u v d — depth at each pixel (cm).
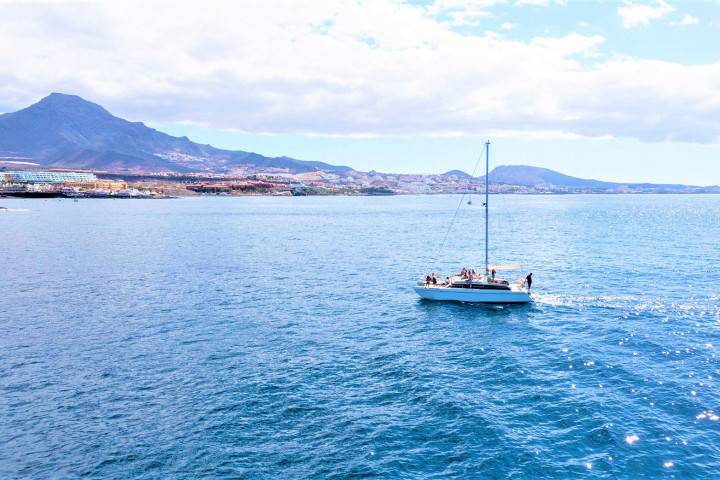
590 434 3253
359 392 3944
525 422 3431
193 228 19050
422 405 3712
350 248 12962
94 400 3819
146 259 10925
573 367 4397
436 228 19350
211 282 8312
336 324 5822
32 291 7569
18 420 3519
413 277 8788
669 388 3903
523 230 17900
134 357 4722
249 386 4056
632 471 2853
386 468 2927
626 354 4675
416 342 5166
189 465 2980
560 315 6091
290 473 2891
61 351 4878
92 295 7306
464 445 3159
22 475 2894
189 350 4909
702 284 7594
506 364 4497
